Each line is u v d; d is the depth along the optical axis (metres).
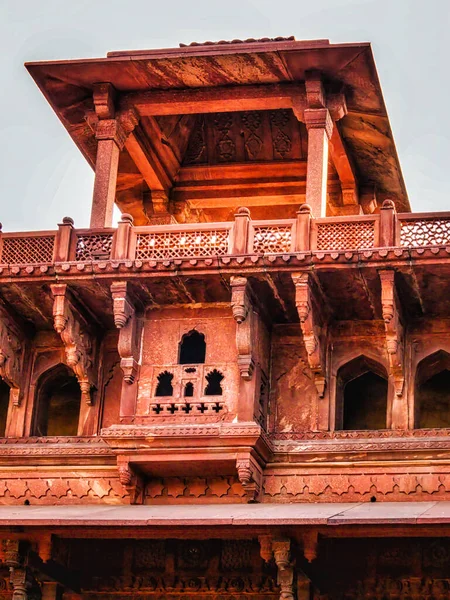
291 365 18.81
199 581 18.16
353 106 20.22
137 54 19.42
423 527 15.63
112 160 19.78
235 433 17.53
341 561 17.81
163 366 18.47
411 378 18.33
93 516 16.48
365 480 17.83
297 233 18.08
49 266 18.31
